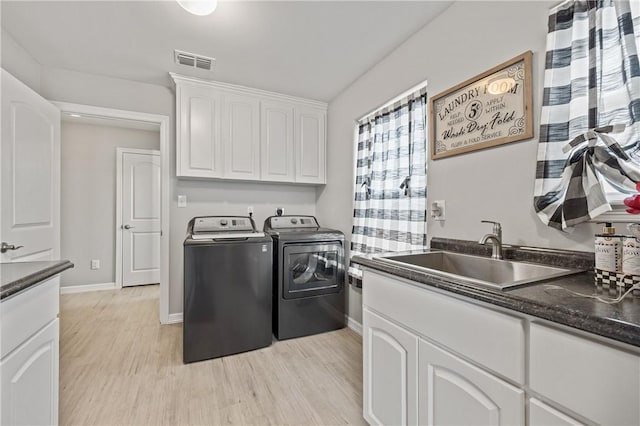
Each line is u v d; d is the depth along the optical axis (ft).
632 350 1.95
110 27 6.34
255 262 7.66
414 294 3.77
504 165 4.72
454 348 3.21
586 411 2.15
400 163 7.16
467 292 2.98
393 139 7.47
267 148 9.61
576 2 3.81
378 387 4.46
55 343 4.00
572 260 3.77
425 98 6.64
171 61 7.75
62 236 12.16
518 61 4.46
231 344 7.32
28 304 3.37
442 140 5.85
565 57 3.93
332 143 10.27
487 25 5.00
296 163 10.07
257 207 10.52
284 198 10.95
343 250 9.00
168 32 6.51
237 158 9.18
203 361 6.98
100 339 8.04
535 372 2.48
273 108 9.71
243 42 6.89
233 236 7.66
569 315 2.24
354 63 7.88
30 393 3.41
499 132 4.75
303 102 10.19
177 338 8.15
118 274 13.01
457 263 5.22
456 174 5.59
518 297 2.60
